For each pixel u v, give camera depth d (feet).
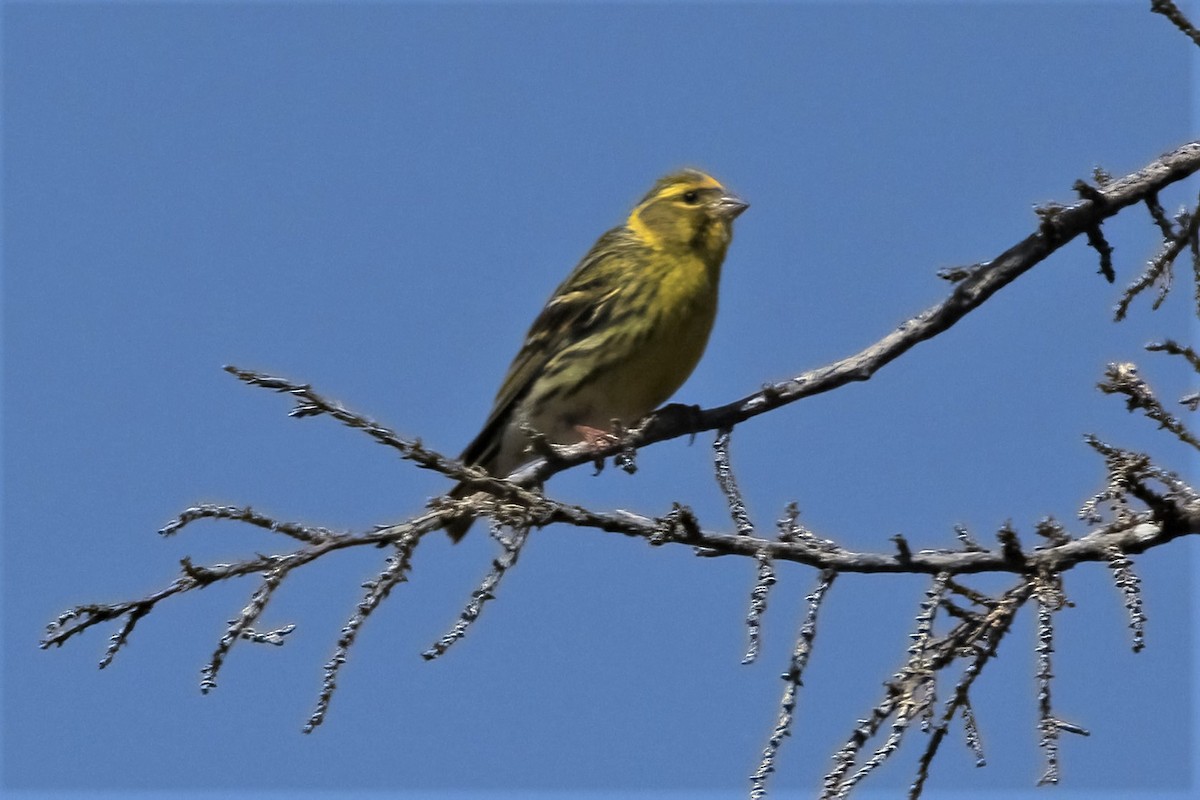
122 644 29.84
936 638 31.78
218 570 29.78
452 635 29.01
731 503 33.40
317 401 29.81
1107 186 37.22
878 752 29.43
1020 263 37.83
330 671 28.02
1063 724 30.04
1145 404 32.04
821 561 31.58
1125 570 30.17
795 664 30.37
